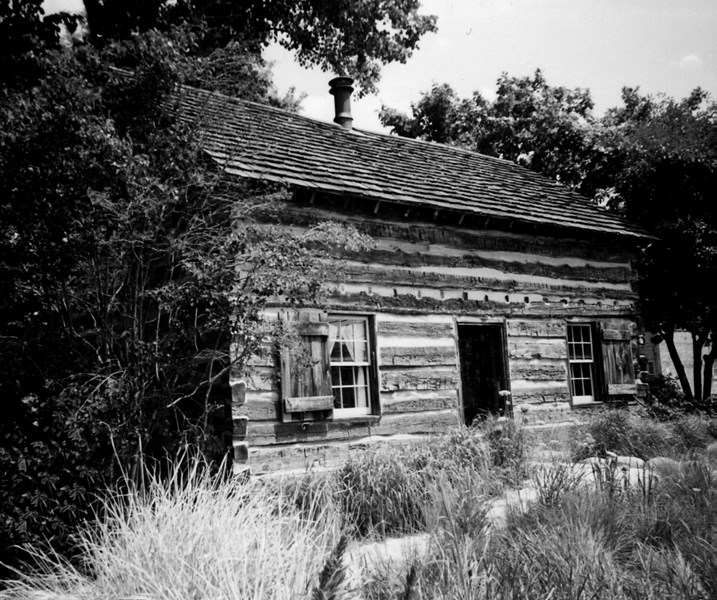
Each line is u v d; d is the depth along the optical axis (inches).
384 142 543.5
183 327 268.1
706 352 981.2
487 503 247.4
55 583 173.2
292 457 337.7
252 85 316.5
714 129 651.5
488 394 451.8
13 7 275.4
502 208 460.4
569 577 157.9
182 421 323.0
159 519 173.9
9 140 220.8
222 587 142.6
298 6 736.3
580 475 247.4
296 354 292.2
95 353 252.7
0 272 230.8
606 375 494.9
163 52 259.9
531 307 464.1
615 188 694.5
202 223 271.9
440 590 150.3
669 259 629.9
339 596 139.6
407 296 402.3
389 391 386.6
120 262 244.8
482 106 941.2
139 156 239.6
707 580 171.0
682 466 296.5
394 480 270.8
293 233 336.2
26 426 219.0
